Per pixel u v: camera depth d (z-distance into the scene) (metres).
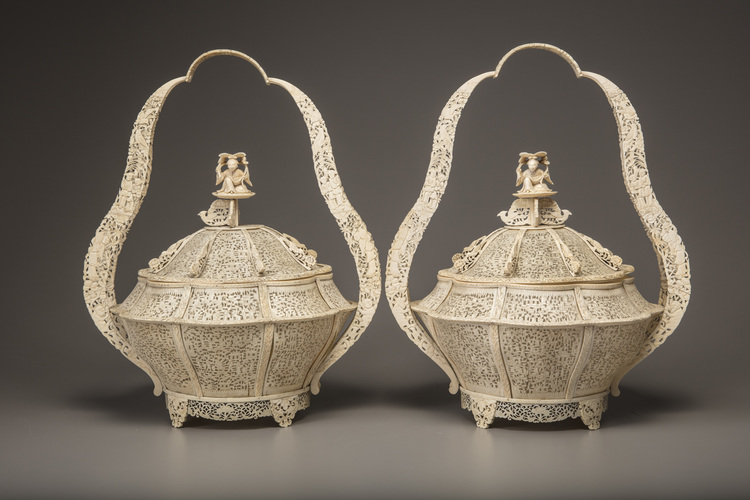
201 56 1.71
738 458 1.57
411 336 1.72
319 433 1.67
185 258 1.66
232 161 1.68
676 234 1.68
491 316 1.60
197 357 1.62
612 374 1.65
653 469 1.54
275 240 1.68
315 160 1.70
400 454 1.60
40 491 1.50
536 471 1.54
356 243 1.71
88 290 1.71
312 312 1.64
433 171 1.69
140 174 1.71
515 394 1.64
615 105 1.67
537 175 1.66
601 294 1.61
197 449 1.61
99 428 1.68
